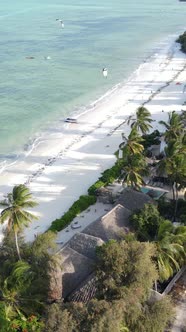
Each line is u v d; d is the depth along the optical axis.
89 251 56.09
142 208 63.44
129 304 43.47
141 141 83.25
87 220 70.81
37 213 74.12
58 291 49.78
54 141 103.75
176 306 51.50
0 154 98.12
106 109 123.19
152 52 193.00
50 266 50.38
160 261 50.53
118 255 46.94
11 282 48.03
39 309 48.12
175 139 70.00
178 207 68.31
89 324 39.62
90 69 167.38
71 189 81.56
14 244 56.22
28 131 110.88
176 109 119.12
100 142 101.31
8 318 46.53
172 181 65.75
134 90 139.00
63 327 39.47
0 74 160.12
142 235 59.25
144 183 73.06
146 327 44.16
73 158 94.00
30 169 90.19
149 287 46.22
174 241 53.22
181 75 153.12
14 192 54.16
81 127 111.25
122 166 74.94
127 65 172.00
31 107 127.56
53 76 158.25
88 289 49.41
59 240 65.94
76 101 132.12
